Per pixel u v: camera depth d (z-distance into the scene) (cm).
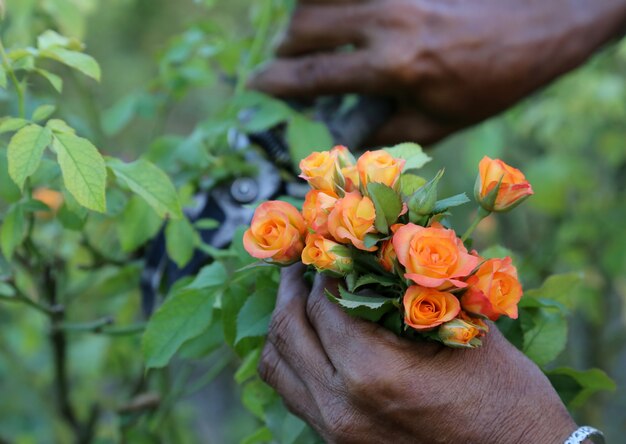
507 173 89
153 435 134
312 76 118
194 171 113
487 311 86
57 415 149
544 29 122
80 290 132
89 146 93
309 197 89
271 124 111
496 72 120
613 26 126
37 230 127
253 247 89
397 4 117
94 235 128
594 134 209
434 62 118
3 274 112
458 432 90
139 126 257
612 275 197
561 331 100
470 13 119
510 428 90
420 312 85
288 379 94
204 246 107
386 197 87
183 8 300
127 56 300
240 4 288
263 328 96
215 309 101
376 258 89
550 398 91
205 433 225
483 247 208
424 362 89
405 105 121
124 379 158
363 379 89
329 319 90
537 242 204
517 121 206
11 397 163
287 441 97
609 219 197
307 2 120
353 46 120
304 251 88
